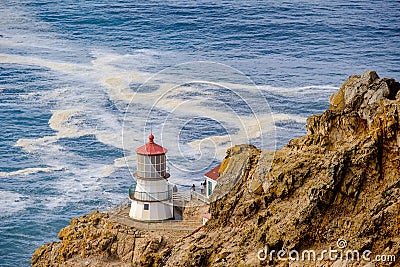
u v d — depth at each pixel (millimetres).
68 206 77875
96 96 118938
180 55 148250
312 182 41219
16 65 141375
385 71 137125
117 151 92812
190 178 49406
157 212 48250
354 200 39312
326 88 120562
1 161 91375
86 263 46219
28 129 103375
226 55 146875
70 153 93062
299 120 96875
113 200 78375
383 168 39594
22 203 78812
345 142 42500
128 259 45812
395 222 37844
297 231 39344
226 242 41719
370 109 42062
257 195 43125
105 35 165750
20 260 67688
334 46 153125
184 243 43906
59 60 144750
